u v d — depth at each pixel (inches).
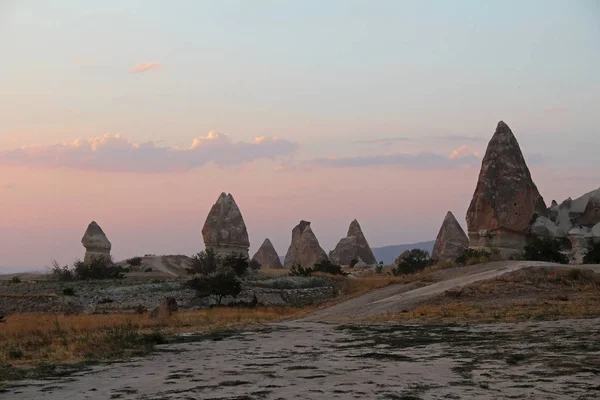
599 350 584.7
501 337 704.4
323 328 927.0
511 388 431.5
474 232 2829.7
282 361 599.2
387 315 1046.4
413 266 2935.5
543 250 2325.3
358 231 5142.7
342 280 2466.8
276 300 2100.1
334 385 460.4
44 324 1143.0
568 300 1016.2
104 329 986.1
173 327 1053.2
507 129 2888.8
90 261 3385.8
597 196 3029.0
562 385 436.1
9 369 592.1
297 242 4675.2
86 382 511.8
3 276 3437.5
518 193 2778.1
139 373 550.9
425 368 525.3
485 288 1140.5
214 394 440.8
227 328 999.6
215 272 2827.3
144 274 3097.9
